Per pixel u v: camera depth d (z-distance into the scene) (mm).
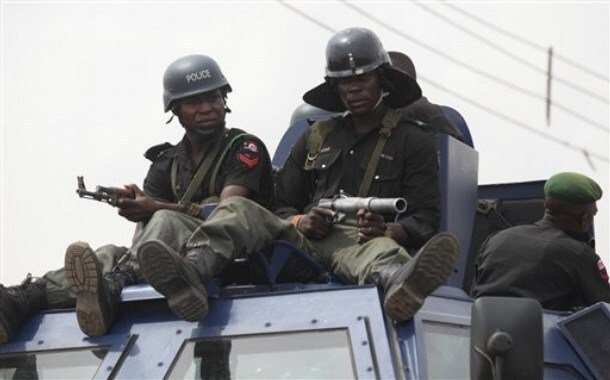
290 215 10125
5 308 8812
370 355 7930
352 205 9258
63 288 9148
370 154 9875
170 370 8281
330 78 10008
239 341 8266
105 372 8344
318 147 10133
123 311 8789
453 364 8391
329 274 9258
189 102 9852
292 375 8055
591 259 9984
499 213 12359
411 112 11258
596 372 9156
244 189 9695
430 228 9688
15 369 8750
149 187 10109
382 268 8688
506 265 9992
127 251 9414
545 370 9086
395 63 11938
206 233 8656
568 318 9305
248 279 9148
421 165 9789
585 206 10195
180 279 8227
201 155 9945
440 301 8867
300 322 8242
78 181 9367
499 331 7145
